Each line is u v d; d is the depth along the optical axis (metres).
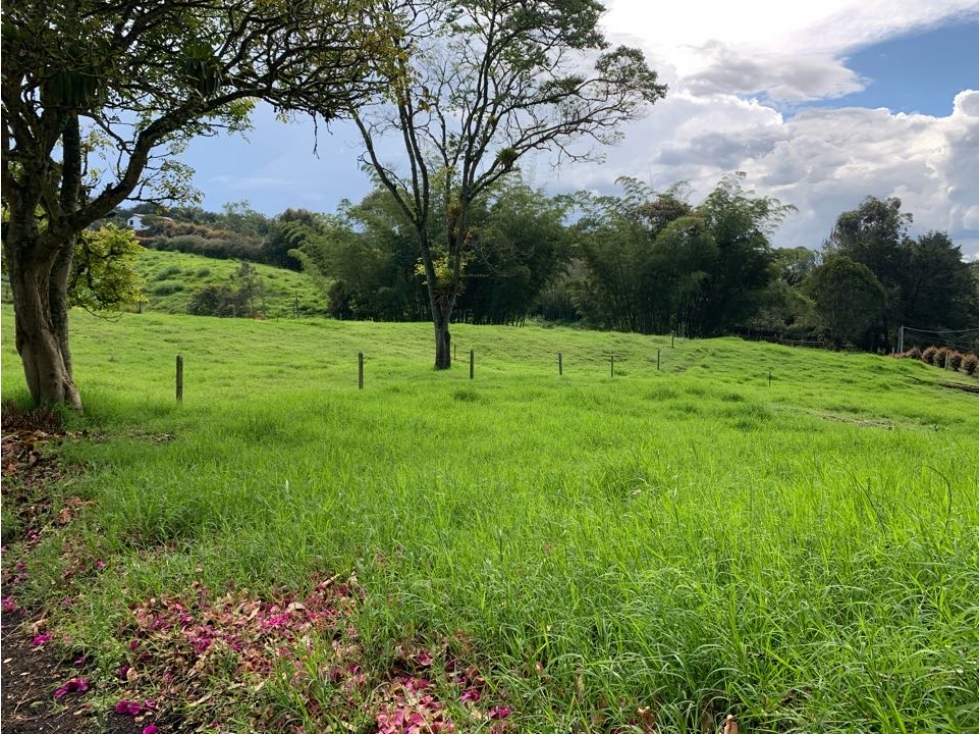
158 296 51.81
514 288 42.00
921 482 5.43
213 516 5.43
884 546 3.49
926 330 53.62
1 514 5.75
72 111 8.23
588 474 6.53
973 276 59.97
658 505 4.93
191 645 3.61
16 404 10.05
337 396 13.55
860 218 62.00
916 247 57.25
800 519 4.21
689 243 43.56
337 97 8.53
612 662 2.73
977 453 8.09
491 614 3.38
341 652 3.36
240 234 84.06
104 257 12.13
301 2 7.86
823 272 49.53
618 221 45.38
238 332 28.34
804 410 16.27
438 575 3.96
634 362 30.41
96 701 3.24
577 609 3.27
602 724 2.66
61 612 4.12
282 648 3.44
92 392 12.11
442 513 5.14
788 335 53.72
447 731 2.73
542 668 3.02
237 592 4.15
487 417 10.84
